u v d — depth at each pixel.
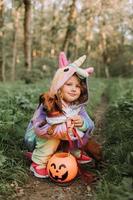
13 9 10.55
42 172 2.12
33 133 2.21
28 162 2.29
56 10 13.55
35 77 8.12
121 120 3.20
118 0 10.59
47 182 2.09
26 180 2.05
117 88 7.24
